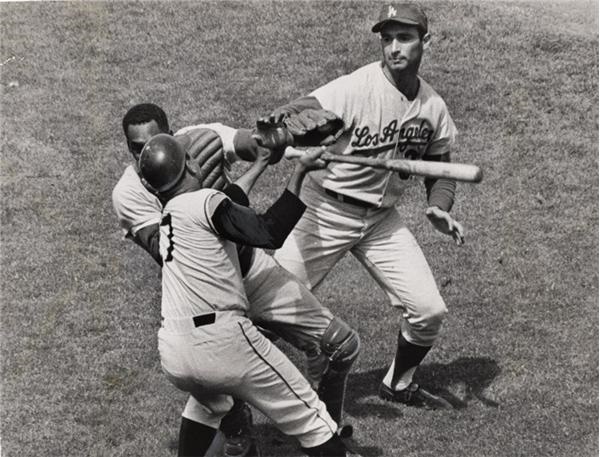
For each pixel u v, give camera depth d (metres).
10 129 9.77
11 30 11.23
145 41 10.96
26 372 6.92
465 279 7.81
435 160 6.36
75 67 10.66
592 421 6.39
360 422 6.39
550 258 8.05
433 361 7.01
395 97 5.96
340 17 11.06
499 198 8.73
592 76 10.09
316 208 6.20
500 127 9.53
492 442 6.20
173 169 5.09
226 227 5.02
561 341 7.15
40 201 8.88
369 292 7.75
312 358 6.07
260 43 10.79
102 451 6.17
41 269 8.05
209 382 5.12
